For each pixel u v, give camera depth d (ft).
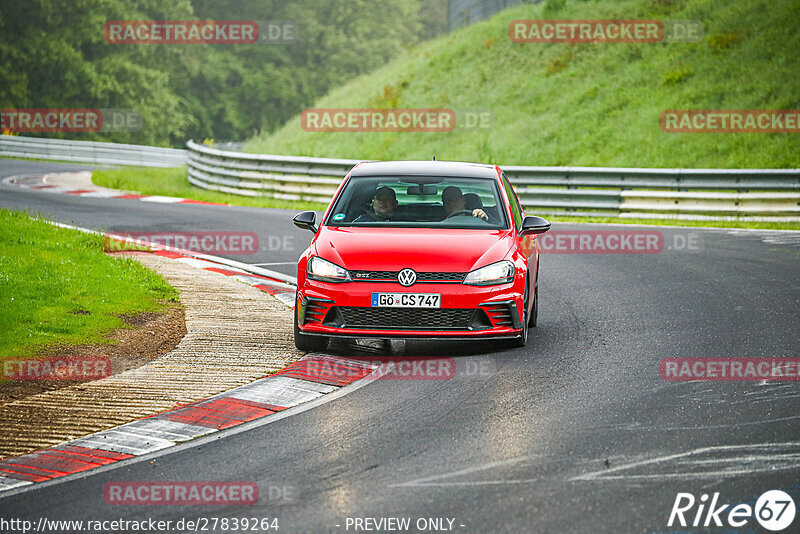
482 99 424.46
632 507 56.90
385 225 104.88
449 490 60.18
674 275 151.84
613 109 370.94
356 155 404.98
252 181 298.35
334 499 59.00
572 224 229.45
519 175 255.29
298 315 98.37
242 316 117.91
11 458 67.97
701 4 428.15
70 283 124.26
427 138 401.70
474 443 69.82
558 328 112.98
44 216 215.10
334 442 70.74
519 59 447.83
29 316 107.55
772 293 133.08
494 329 96.12
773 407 78.07
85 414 78.33
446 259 96.27
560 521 54.80
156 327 110.63
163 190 304.71
